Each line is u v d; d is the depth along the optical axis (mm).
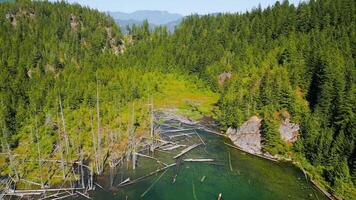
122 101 117375
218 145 93062
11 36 136250
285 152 85250
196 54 161750
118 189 69438
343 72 97125
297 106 92875
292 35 144750
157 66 159500
